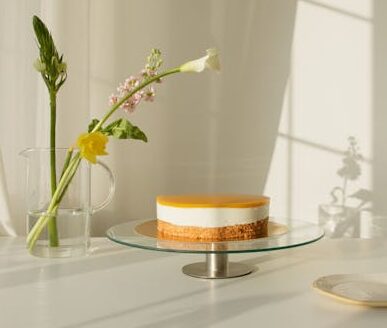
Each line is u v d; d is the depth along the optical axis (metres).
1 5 1.20
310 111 1.44
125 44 1.40
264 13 1.43
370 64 1.43
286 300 0.79
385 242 1.15
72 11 1.24
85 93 1.26
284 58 1.43
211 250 0.81
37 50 1.21
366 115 1.43
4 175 1.18
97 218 1.40
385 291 0.80
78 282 0.87
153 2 1.41
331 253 1.05
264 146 1.44
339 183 1.44
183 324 0.71
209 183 1.44
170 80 1.42
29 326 0.70
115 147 1.41
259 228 0.94
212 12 1.43
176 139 1.43
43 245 0.99
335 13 1.43
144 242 0.88
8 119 1.21
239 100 1.44
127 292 0.82
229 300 0.79
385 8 1.42
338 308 0.76
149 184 1.43
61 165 0.98
